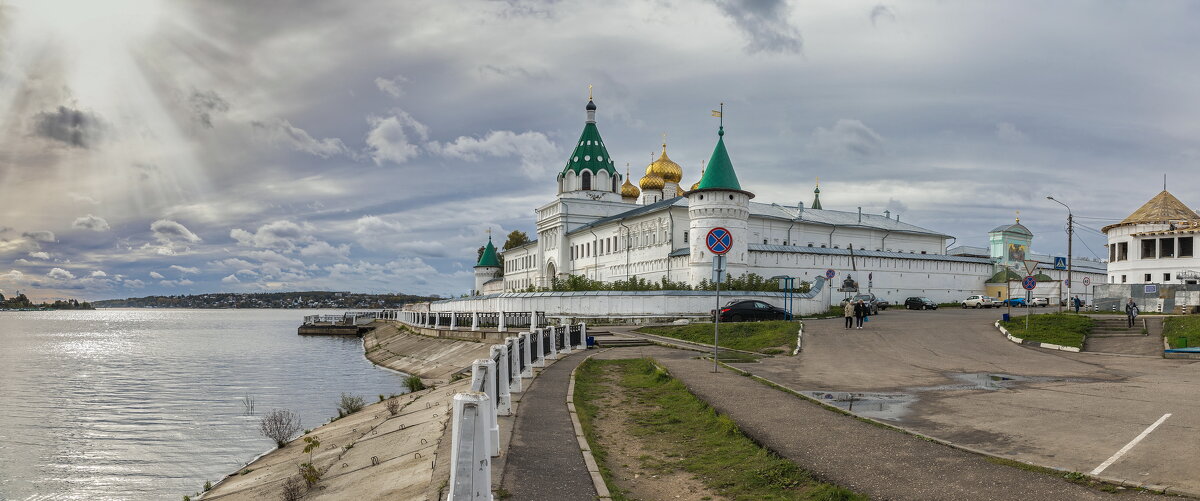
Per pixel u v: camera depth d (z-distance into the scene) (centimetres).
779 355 3050
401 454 1545
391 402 2494
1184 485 966
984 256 10938
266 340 9800
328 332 11250
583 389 2056
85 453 2636
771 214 8138
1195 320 3338
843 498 951
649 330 4731
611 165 10188
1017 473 1052
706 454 1281
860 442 1277
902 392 1909
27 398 3953
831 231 8656
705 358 2906
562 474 1102
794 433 1365
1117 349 2973
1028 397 1748
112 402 3803
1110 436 1269
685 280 6831
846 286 6906
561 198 9806
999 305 7681
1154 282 5506
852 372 2381
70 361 6469
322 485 1562
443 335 5838
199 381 4744
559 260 9775
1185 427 1320
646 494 1069
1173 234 5419
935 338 3453
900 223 9794
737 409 1627
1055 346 3073
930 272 8188
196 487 2211
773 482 1075
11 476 2352
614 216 8850
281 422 2717
